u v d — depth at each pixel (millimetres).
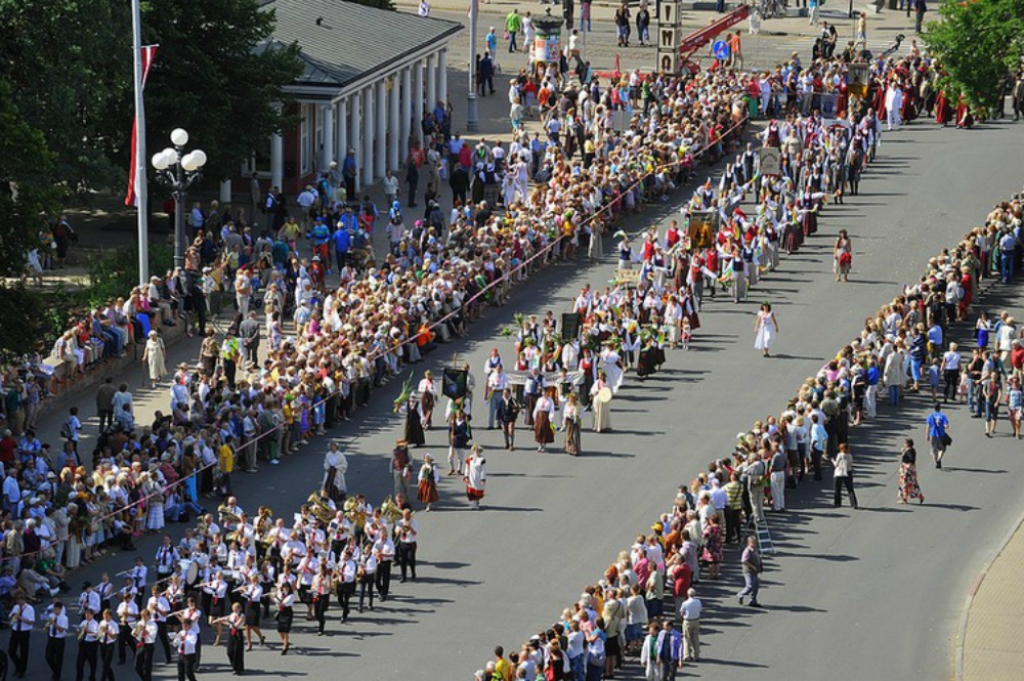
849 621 154750
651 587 151000
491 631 150125
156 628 142875
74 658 145750
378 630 150250
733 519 165750
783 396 195250
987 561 165375
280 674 143000
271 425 177750
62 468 163625
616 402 194125
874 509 174500
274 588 148500
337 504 169875
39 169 176500
